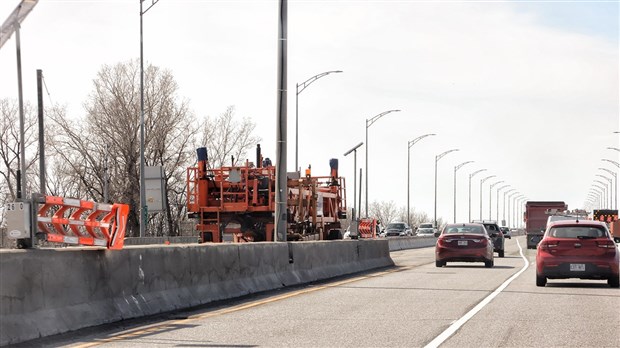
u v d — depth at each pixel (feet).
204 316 64.39
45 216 60.39
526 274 123.54
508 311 68.85
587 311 69.26
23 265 51.03
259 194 137.28
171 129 294.25
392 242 264.93
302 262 102.47
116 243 60.70
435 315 65.62
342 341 51.21
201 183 138.10
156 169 167.32
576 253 97.40
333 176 160.04
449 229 149.07
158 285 66.54
